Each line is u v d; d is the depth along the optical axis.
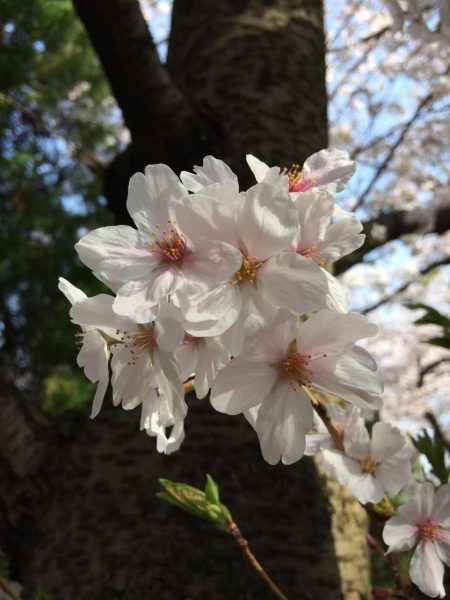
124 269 0.11
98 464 0.26
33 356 1.02
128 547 0.24
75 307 0.12
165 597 0.23
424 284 0.79
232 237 0.11
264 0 0.37
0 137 0.96
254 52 0.35
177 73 0.36
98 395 0.12
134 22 0.29
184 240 0.11
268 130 0.33
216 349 0.12
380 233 0.42
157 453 0.26
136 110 0.31
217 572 0.23
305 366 0.12
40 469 0.27
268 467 0.25
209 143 0.32
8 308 1.04
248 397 0.12
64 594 0.24
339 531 0.25
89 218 1.02
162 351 0.11
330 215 0.12
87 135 1.00
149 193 0.12
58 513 0.26
